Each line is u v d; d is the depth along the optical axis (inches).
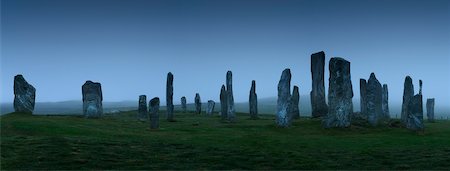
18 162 1270.9
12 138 1584.6
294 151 1562.5
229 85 2753.4
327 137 1918.1
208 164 1337.4
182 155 1435.8
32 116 2265.0
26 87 2375.7
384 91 3102.9
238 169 1295.5
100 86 2613.2
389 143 1752.0
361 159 1443.2
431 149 1605.6
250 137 1860.2
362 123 2277.3
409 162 1398.9
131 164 1306.6
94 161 1314.0
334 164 1369.3
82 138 1633.9
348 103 2174.0
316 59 2881.4
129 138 1748.3
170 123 2603.3
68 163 1284.4
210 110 3823.8
